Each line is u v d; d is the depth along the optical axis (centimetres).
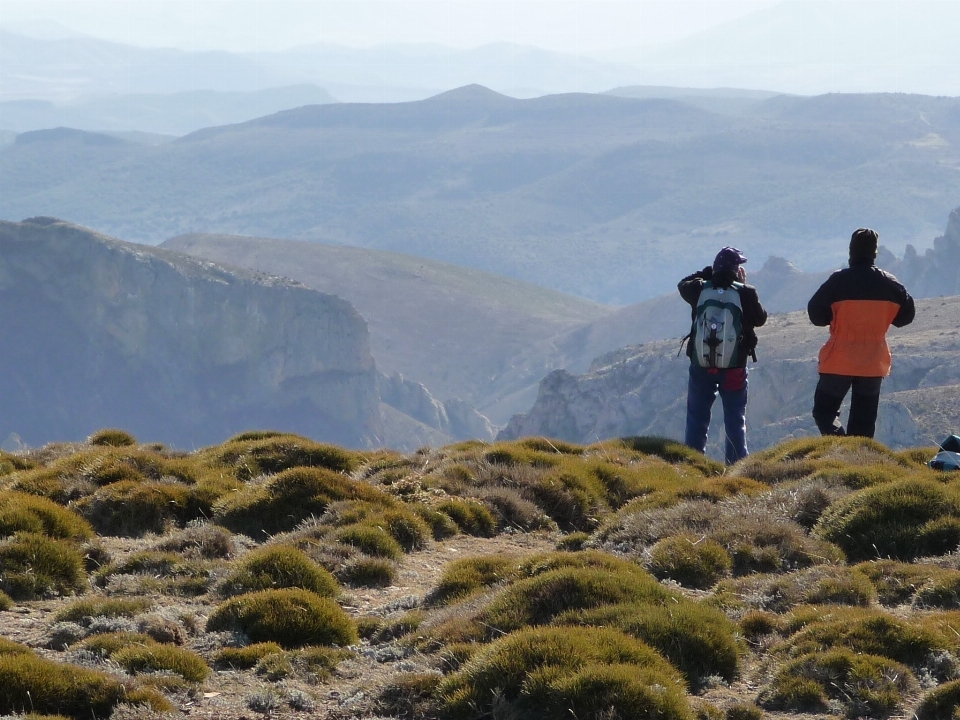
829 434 2406
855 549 1639
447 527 1920
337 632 1282
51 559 1495
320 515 1902
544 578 1255
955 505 1648
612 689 966
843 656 1101
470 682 1031
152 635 1227
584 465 2309
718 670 1133
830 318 2352
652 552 1611
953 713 972
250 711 1023
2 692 974
